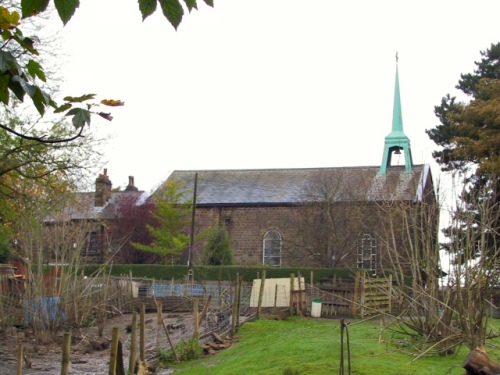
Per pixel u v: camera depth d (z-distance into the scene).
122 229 52.88
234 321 22.58
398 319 16.42
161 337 23.61
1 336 23.58
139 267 46.75
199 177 58.09
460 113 39.72
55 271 24.30
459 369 13.52
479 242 17.81
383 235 34.44
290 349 17.20
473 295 14.86
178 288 34.03
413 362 14.41
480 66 47.97
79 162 23.91
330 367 14.10
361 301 24.45
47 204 24.25
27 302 23.44
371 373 13.38
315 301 26.97
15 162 20.22
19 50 9.59
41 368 19.05
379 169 55.16
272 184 55.53
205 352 20.03
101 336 24.42
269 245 52.66
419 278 16.72
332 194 47.91
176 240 48.97
